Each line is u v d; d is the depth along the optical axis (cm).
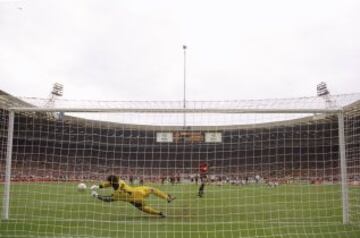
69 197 1545
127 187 1080
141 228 891
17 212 1123
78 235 810
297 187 1897
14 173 1927
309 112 1040
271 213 1142
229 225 935
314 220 1015
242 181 1992
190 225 930
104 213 1123
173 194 1758
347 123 1289
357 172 1568
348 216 976
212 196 1662
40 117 1666
